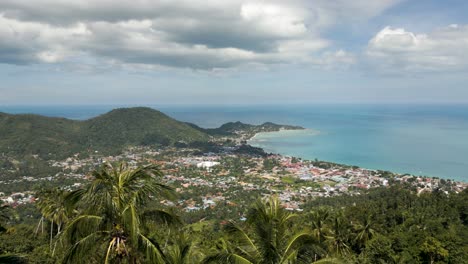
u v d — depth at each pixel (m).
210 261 8.79
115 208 7.71
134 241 7.23
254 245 8.77
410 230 37.16
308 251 8.80
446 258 27.16
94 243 7.47
